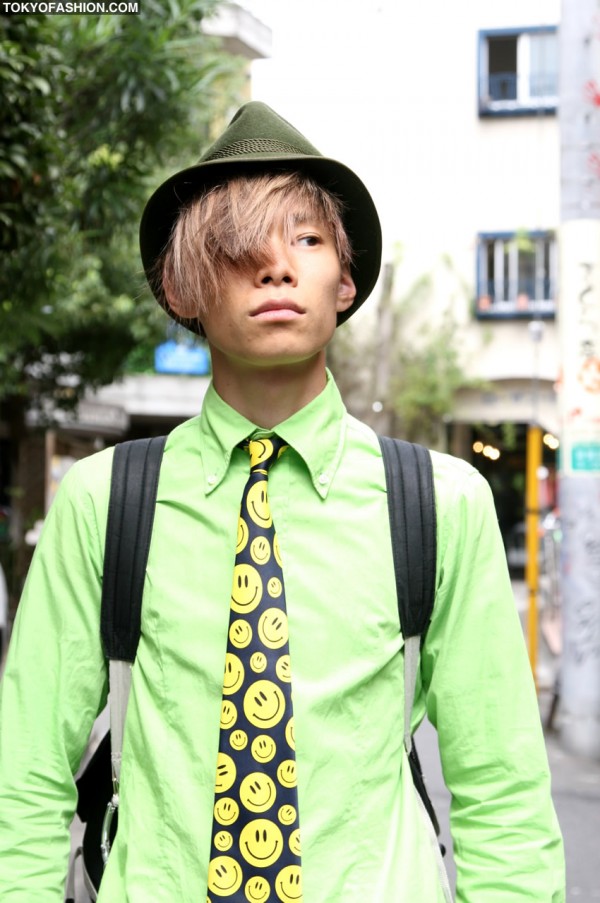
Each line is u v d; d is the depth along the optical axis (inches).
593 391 256.4
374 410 776.3
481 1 754.8
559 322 261.9
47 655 57.6
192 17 274.4
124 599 56.1
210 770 52.5
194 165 56.2
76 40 255.4
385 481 57.2
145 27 253.4
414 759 59.3
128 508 57.1
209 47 331.6
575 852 181.2
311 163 57.3
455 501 58.1
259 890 51.1
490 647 58.0
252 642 53.1
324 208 56.5
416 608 55.9
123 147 288.4
